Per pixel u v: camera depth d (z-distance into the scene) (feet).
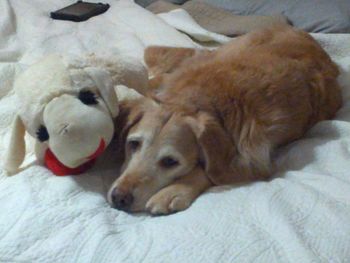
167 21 8.11
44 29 7.57
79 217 3.51
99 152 3.76
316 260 2.97
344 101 5.54
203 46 7.48
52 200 3.63
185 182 4.00
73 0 9.21
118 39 7.35
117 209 3.79
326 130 4.78
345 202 3.51
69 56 4.08
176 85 4.43
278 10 8.50
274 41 5.36
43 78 3.81
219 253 3.10
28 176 3.91
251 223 3.39
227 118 4.19
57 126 3.56
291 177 4.08
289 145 4.66
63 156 3.67
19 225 3.37
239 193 3.82
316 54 5.31
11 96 5.35
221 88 4.29
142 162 3.93
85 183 3.92
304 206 3.50
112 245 3.22
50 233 3.35
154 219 3.67
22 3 8.60
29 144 4.48
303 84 4.74
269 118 4.35
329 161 4.22
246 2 8.93
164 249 3.16
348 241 3.14
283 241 3.15
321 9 8.14
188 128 4.03
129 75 4.50
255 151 4.20
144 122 4.06
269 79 4.51
